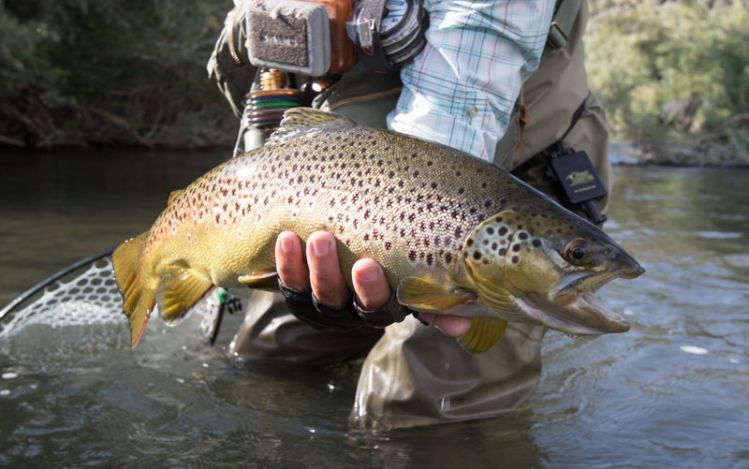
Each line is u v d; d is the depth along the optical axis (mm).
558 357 1002
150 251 598
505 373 806
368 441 748
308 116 533
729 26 4832
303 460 709
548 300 461
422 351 776
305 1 638
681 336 1086
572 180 805
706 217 2182
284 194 515
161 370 926
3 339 1010
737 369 961
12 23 3316
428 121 568
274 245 522
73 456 711
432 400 771
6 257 1454
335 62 644
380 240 485
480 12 570
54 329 1052
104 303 1149
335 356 965
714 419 815
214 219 547
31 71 3514
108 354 971
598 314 458
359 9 622
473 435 764
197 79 4184
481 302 474
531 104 783
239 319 1143
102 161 3436
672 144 4254
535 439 757
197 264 567
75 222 1862
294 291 526
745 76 4547
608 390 892
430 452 728
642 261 1565
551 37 750
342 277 507
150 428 772
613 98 4500
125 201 2242
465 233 466
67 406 817
